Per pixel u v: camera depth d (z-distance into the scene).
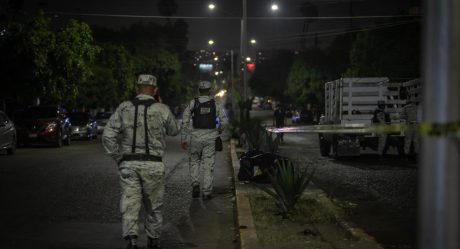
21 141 24.89
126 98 48.44
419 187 2.39
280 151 21.44
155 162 6.23
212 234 7.84
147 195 6.38
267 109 98.69
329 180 12.55
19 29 24.41
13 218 8.77
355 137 17.44
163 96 64.31
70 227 8.14
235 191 10.87
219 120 10.61
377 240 6.73
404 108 16.31
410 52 33.62
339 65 53.38
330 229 7.43
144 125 6.21
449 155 2.26
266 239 6.80
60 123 25.45
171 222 8.62
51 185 12.34
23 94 25.77
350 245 6.45
